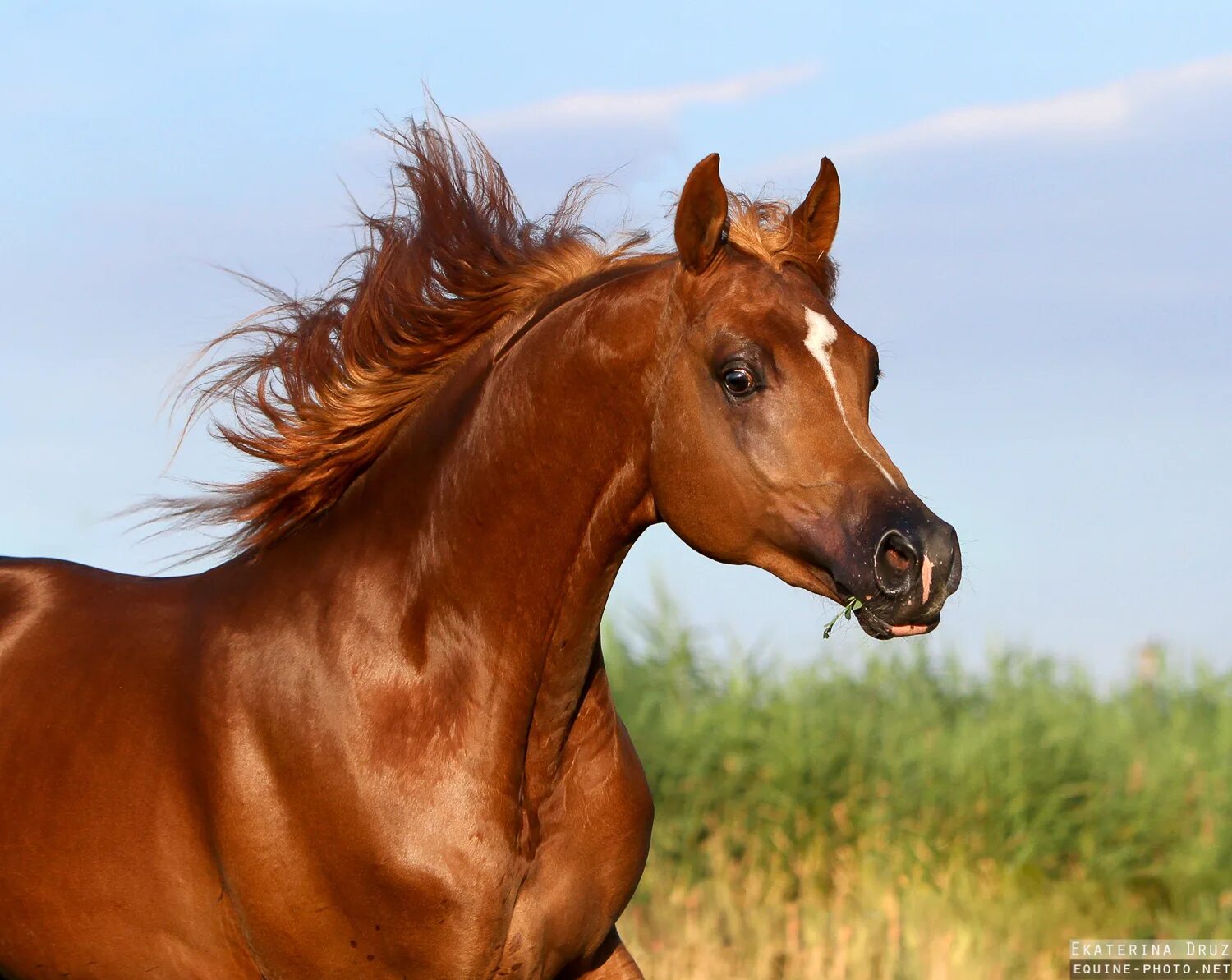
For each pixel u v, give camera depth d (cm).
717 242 596
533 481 620
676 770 1306
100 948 659
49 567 743
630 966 683
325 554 660
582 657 638
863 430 577
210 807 630
